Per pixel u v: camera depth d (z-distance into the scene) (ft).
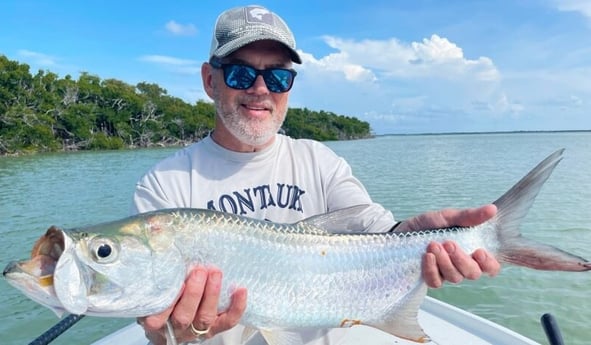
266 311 2.01
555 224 9.82
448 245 2.10
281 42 2.34
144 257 1.78
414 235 2.23
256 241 2.00
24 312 5.76
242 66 2.33
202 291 1.82
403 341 2.70
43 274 1.65
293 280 2.04
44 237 1.69
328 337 2.42
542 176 2.26
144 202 2.33
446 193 16.08
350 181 2.60
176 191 2.38
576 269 2.13
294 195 2.49
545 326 2.17
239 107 2.36
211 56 2.43
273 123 2.42
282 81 2.38
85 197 15.99
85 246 1.70
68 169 27.35
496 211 2.21
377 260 2.17
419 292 2.23
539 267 2.19
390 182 19.57
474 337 2.90
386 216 2.53
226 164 2.46
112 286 1.73
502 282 6.23
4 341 5.10
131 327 3.19
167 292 1.82
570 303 5.56
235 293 1.90
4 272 1.60
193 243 1.88
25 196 16.28
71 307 1.65
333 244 2.13
